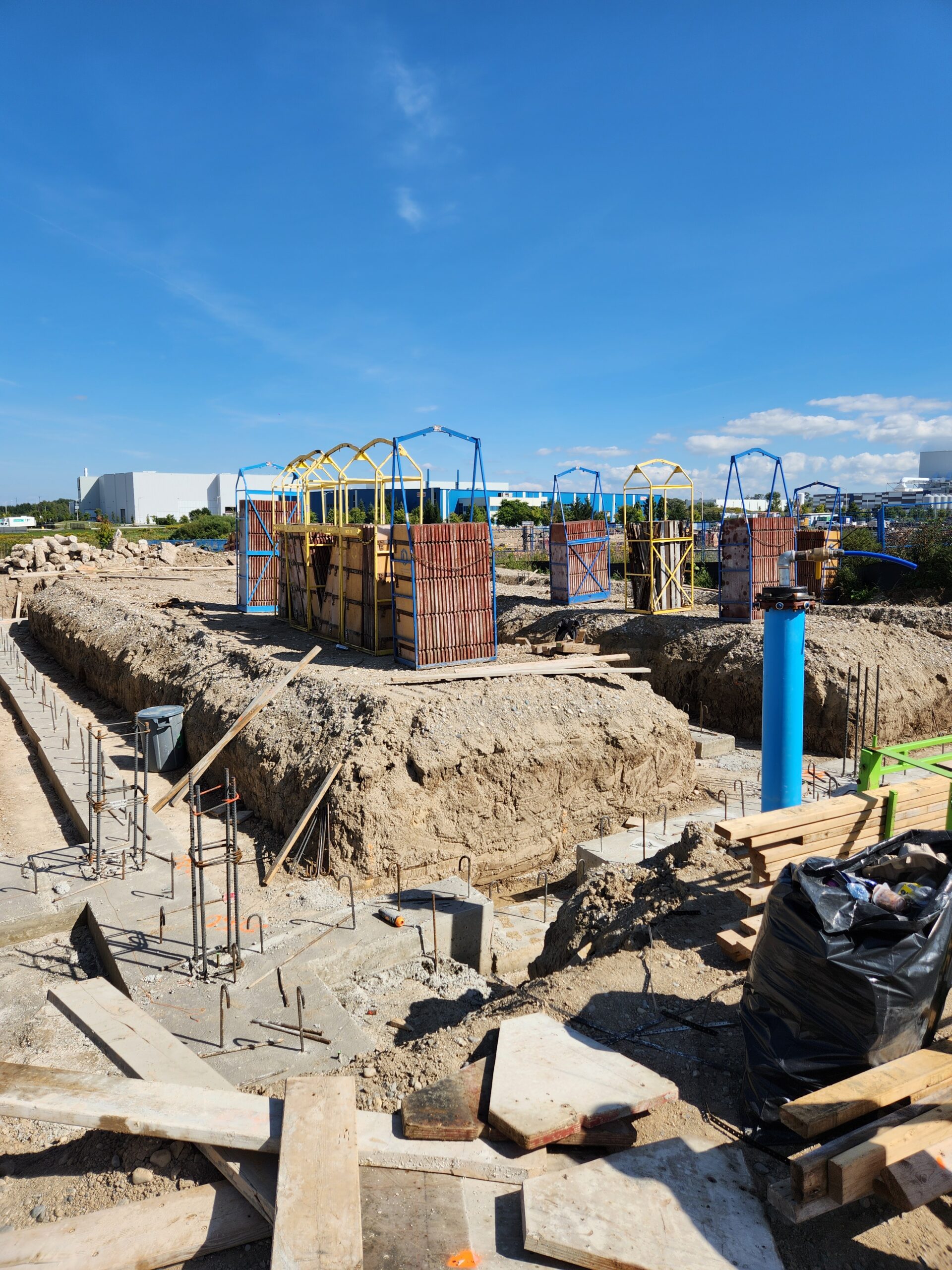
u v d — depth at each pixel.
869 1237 3.72
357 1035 6.79
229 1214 4.20
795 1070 4.18
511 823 11.77
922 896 4.32
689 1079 4.82
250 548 24.36
